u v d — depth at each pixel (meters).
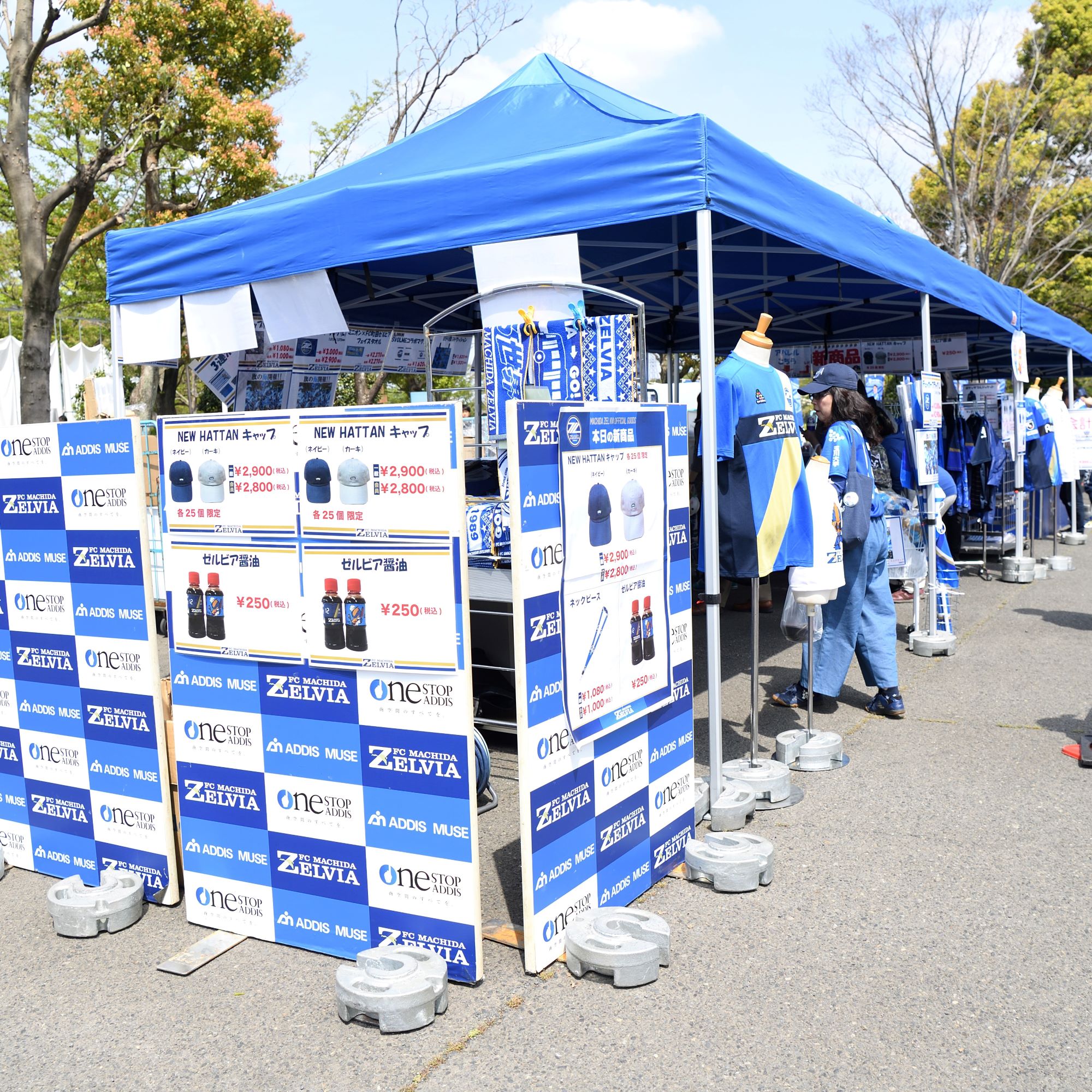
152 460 4.55
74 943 3.28
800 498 4.30
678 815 3.70
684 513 3.68
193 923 3.39
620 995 2.84
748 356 4.07
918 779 4.57
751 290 9.27
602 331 4.48
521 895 3.48
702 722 5.49
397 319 9.51
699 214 3.80
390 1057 2.57
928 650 7.05
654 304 10.15
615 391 4.47
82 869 3.73
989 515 11.12
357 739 2.97
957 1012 2.71
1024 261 26.75
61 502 3.54
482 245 4.33
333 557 2.94
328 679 3.00
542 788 2.92
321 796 3.06
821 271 8.18
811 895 3.44
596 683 3.13
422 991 2.68
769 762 4.41
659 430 3.47
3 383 19.06
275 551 3.04
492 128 4.87
